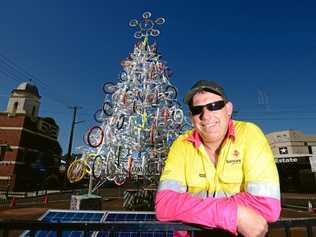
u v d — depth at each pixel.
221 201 1.45
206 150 1.83
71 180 14.57
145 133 15.66
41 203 21.25
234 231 1.36
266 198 1.43
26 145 36.44
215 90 1.79
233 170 1.63
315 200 27.67
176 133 15.89
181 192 1.67
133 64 16.59
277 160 43.59
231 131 1.72
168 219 1.54
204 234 1.46
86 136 13.80
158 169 16.03
